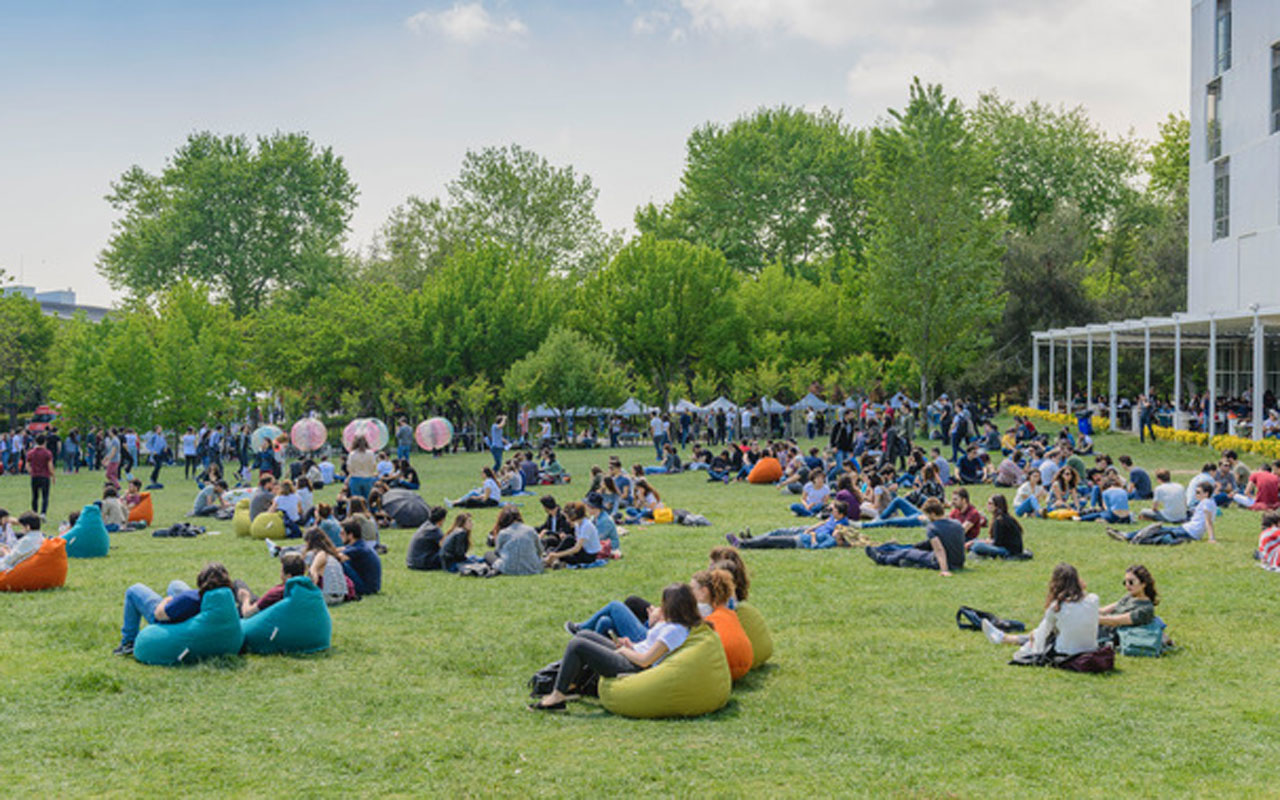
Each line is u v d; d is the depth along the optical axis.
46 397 68.00
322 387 60.34
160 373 45.44
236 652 10.09
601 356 51.97
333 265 77.81
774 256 75.94
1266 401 39.97
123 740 7.61
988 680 9.33
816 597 13.18
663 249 60.84
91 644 10.78
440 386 55.75
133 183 78.06
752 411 52.91
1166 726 7.94
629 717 8.24
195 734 7.77
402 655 10.30
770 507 23.86
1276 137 38.34
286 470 37.06
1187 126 68.62
